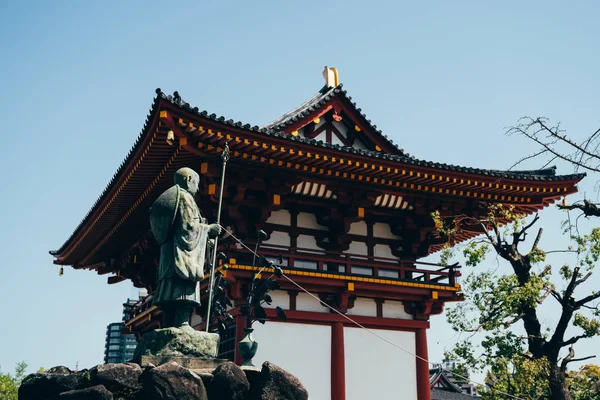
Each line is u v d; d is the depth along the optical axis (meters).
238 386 13.32
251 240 28.06
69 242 39.06
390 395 28.16
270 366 13.83
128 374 12.95
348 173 27.84
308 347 27.30
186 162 26.27
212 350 14.32
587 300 28.83
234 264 25.58
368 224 30.95
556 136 24.02
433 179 28.67
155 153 26.06
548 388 28.66
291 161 26.62
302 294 27.88
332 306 28.38
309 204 29.52
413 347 29.41
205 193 26.81
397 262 30.67
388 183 28.77
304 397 13.77
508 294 27.59
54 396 12.86
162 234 14.59
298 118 30.36
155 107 23.36
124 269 39.22
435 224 30.91
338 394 27.00
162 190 29.50
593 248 27.56
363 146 32.25
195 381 12.88
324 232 29.86
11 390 57.12
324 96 31.00
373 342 28.66
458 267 30.44
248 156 25.73
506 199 31.36
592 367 31.14
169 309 14.71
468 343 28.48
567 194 31.67
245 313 22.55
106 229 35.78
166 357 13.63
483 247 27.97
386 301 29.59
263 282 22.91
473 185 29.50
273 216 28.94
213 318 22.36
